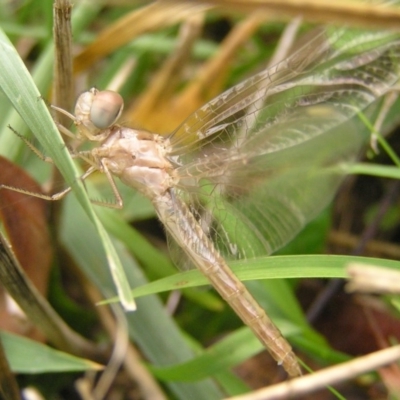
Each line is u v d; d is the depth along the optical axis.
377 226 0.12
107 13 0.14
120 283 0.08
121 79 0.13
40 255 0.10
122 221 0.11
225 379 0.10
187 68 0.14
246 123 0.10
